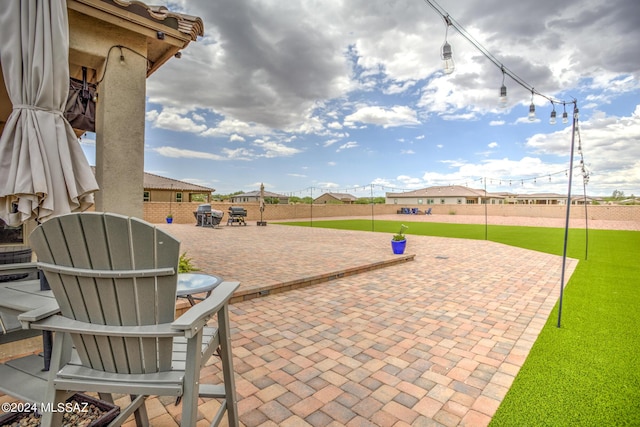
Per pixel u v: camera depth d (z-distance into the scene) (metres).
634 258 7.36
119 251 1.04
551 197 42.47
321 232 13.09
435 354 2.54
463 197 42.44
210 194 25.69
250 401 1.88
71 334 1.14
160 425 1.64
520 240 11.14
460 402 1.90
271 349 2.59
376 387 2.06
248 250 7.50
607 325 3.19
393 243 7.00
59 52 2.13
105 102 3.21
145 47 3.47
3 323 1.63
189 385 1.07
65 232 1.07
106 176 3.24
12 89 2.01
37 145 1.92
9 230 3.85
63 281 1.11
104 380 1.11
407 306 3.75
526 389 2.04
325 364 2.36
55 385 1.11
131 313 1.09
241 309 3.58
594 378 2.17
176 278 1.05
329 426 1.67
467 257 7.37
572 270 5.97
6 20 1.99
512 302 3.95
